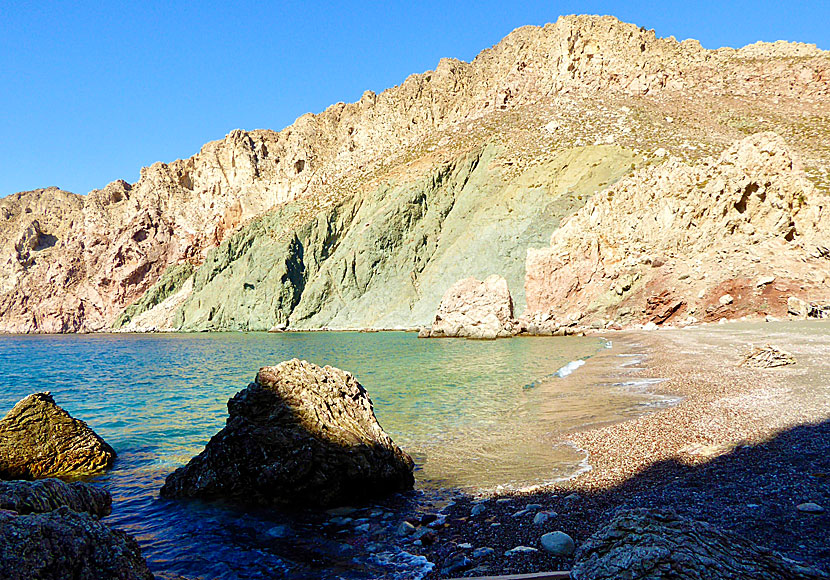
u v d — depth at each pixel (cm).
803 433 1133
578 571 543
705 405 1577
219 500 1062
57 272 17762
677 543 518
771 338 3422
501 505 924
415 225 11375
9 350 8012
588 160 9775
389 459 1103
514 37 16000
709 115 11250
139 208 17700
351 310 10794
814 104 11269
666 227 6406
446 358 4197
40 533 502
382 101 16625
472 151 11625
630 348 3975
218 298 12656
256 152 17862
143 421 2009
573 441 1349
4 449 1288
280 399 1151
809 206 5741
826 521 657
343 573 704
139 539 862
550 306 7025
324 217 12144
